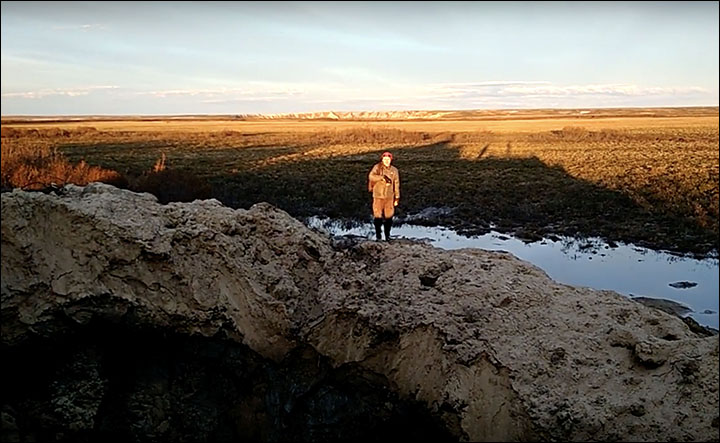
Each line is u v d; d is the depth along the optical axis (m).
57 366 7.19
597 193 27.17
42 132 60.66
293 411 7.82
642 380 7.07
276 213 9.59
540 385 7.12
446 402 7.28
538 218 22.89
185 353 7.68
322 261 9.12
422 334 7.77
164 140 57.91
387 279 8.70
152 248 7.44
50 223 7.25
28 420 6.95
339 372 7.97
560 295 8.52
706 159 39.31
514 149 50.16
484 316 7.92
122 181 22.55
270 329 8.02
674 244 18.70
